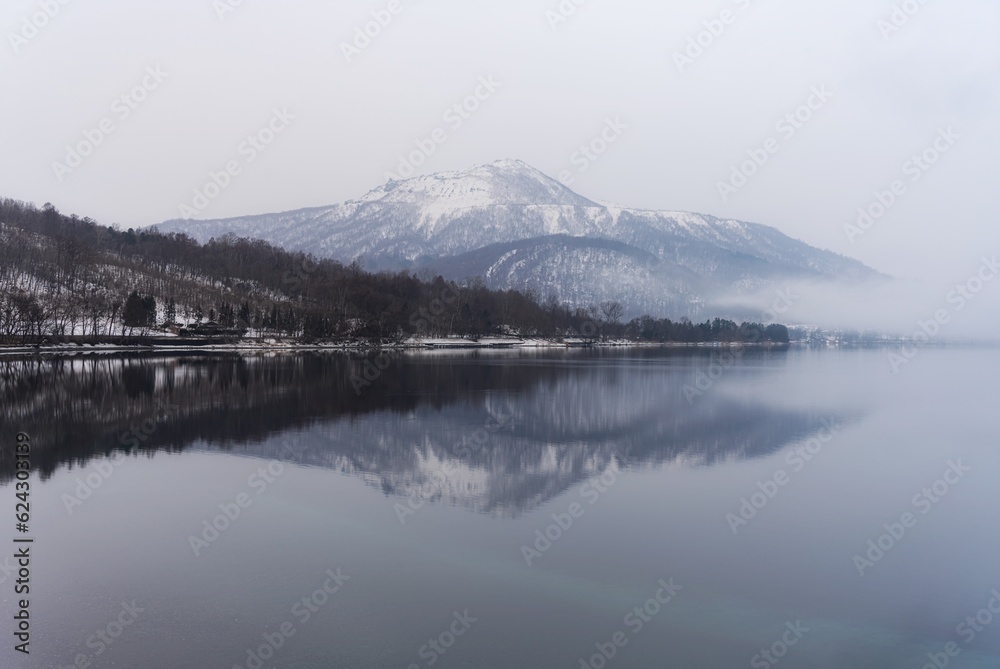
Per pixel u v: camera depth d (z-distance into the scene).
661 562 27.78
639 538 30.55
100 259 180.62
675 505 35.69
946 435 56.59
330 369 109.12
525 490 37.91
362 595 23.80
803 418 64.81
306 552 27.81
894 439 54.59
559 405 70.94
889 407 73.69
